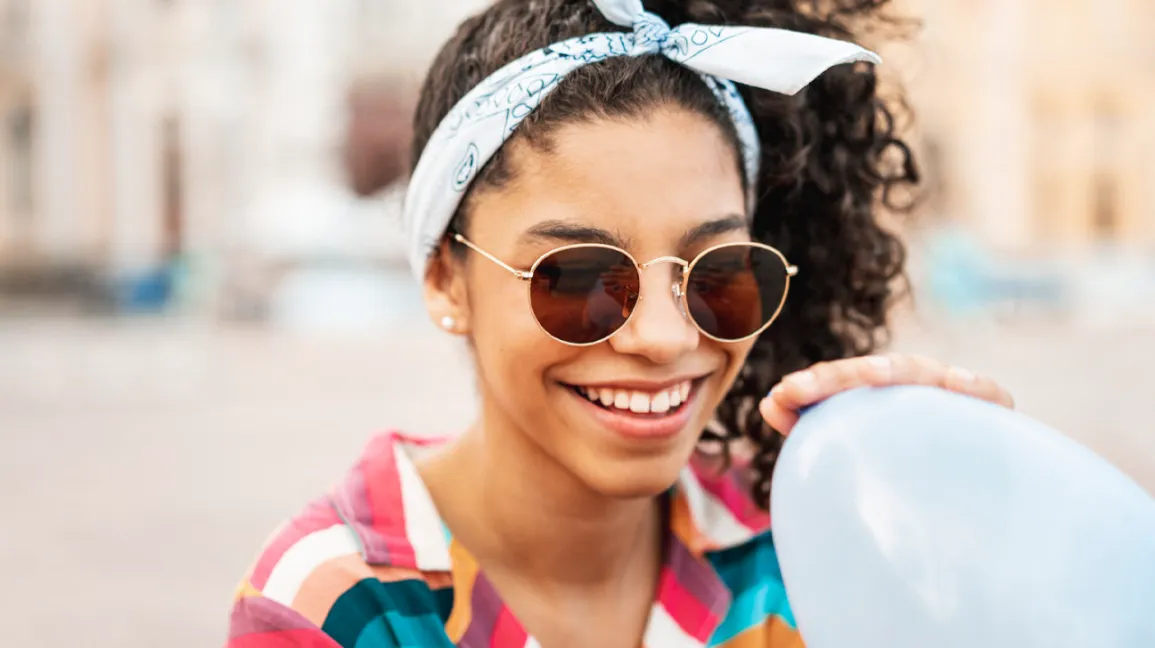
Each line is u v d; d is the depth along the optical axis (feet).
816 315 5.36
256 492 20.71
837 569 3.35
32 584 15.39
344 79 79.51
